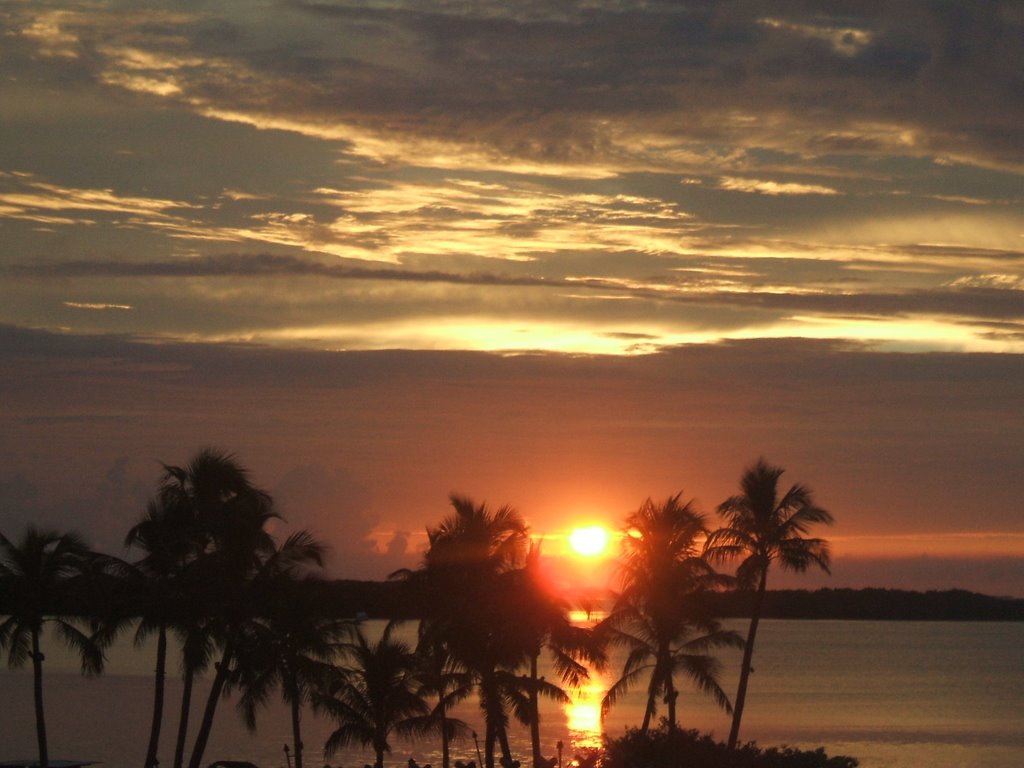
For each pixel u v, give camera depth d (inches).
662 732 4079.7
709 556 3988.7
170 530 3196.4
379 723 3732.8
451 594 3390.7
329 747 3750.0
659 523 3949.3
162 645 3294.8
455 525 3457.2
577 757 4042.8
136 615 3184.1
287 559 3309.5
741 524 3956.7
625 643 3964.1
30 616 3732.8
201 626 3277.6
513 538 3440.0
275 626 3366.1
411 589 3457.2
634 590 3937.0
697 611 3937.0
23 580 3715.6
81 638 3661.4
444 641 3408.0
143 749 6348.4
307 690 3737.7
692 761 3818.9
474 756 6092.5
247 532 3211.1
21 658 3759.8
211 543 3319.4
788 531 3951.8
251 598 3260.3
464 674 3705.7
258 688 3385.8
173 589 3186.5
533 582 3398.1
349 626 3654.0
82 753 6156.5
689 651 4119.1
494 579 3388.3
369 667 3737.7
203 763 5703.7
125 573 3186.5
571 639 3444.9
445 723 3804.1
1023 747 6584.6
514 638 3366.1
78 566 3440.0
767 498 3966.5
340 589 3629.4
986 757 6156.5
